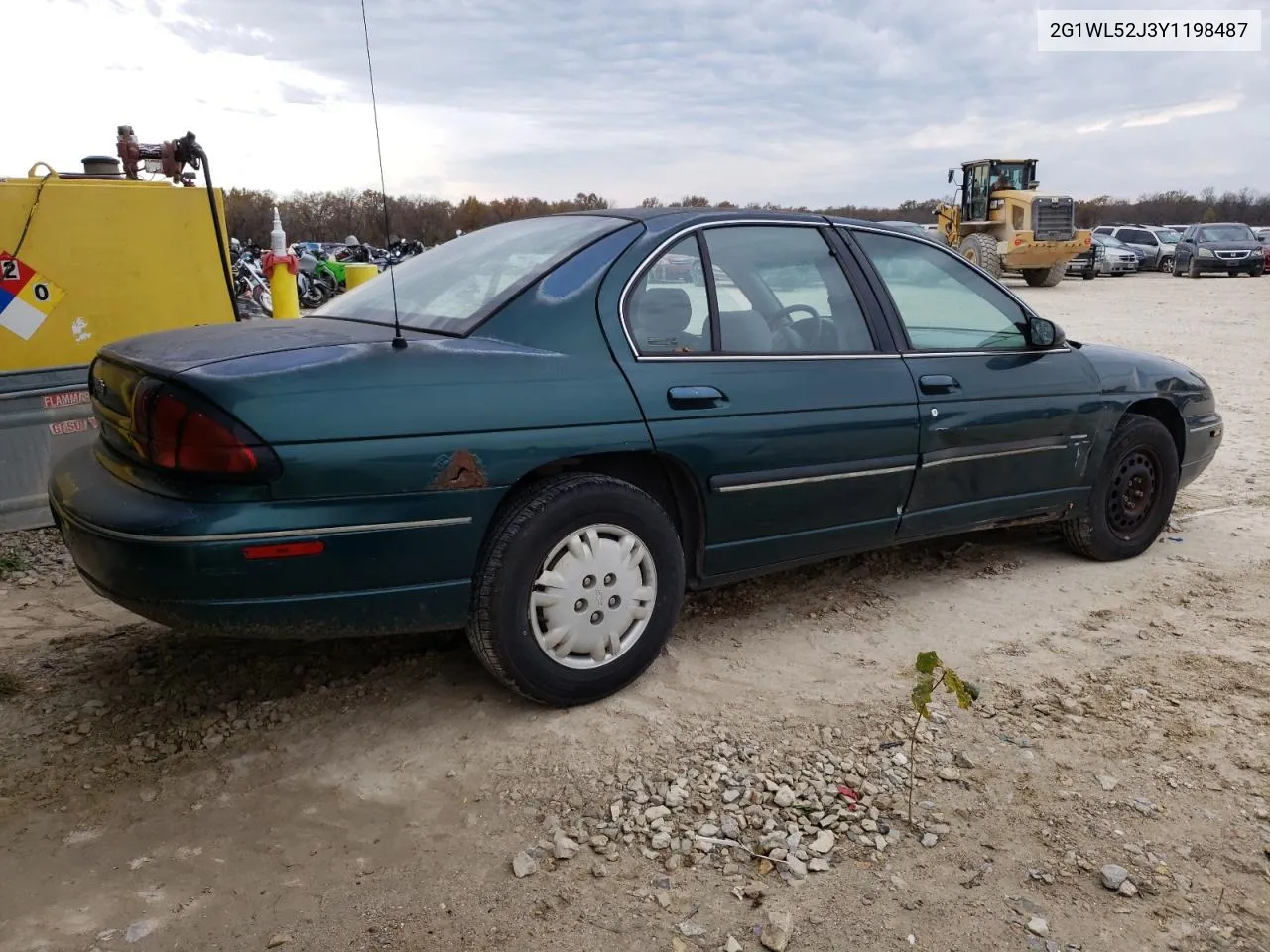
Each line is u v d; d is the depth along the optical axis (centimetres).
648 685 343
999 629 402
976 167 2717
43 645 371
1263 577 470
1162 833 267
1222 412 904
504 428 289
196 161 584
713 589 436
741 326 354
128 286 544
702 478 332
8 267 507
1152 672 363
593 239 337
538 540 299
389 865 248
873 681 351
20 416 496
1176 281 2925
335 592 272
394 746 302
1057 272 2605
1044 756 304
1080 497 458
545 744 302
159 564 257
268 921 227
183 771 287
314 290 1664
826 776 288
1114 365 471
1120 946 225
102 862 247
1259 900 241
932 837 262
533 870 247
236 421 255
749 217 370
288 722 315
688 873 246
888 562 479
